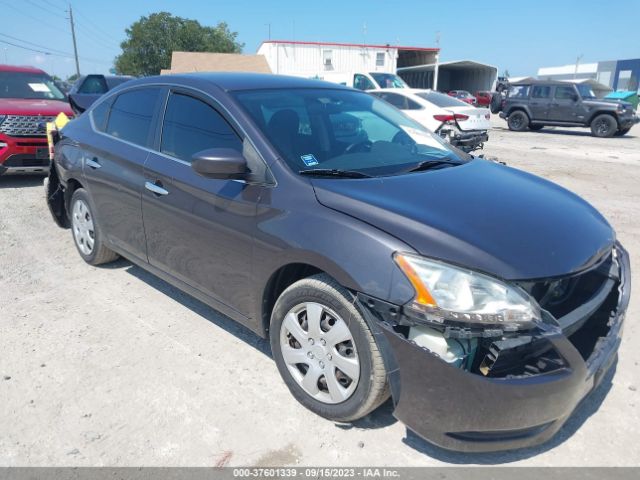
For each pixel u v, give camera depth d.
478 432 2.23
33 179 8.58
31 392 2.95
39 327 3.66
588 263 2.42
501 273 2.18
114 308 3.95
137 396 2.92
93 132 4.31
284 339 2.82
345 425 2.70
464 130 11.14
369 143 3.37
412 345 2.22
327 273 2.52
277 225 2.69
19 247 5.26
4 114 7.48
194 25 58.94
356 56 30.25
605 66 54.09
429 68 38.09
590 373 2.30
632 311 3.96
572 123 17.83
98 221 4.30
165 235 3.49
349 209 2.51
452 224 2.38
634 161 11.24
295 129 3.13
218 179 2.87
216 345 3.44
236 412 2.80
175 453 2.51
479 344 2.19
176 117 3.51
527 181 3.25
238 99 3.20
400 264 2.25
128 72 59.50
